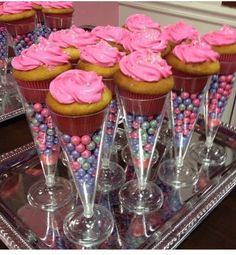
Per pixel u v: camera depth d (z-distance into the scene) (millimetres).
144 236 338
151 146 364
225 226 357
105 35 449
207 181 419
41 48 345
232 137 508
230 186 403
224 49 391
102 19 986
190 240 339
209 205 374
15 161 449
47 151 376
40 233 342
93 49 375
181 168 438
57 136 346
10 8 530
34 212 370
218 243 336
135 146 365
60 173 429
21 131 521
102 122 302
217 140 503
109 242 332
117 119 396
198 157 463
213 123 458
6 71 667
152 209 373
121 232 344
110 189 404
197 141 498
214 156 464
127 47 424
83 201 348
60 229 348
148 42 410
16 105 574
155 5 927
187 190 404
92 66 362
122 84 315
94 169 326
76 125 286
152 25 522
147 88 306
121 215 367
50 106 283
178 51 361
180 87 372
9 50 770
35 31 579
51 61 332
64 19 612
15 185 411
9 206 377
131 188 402
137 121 340
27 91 336
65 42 419
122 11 1016
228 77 416
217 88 425
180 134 415
